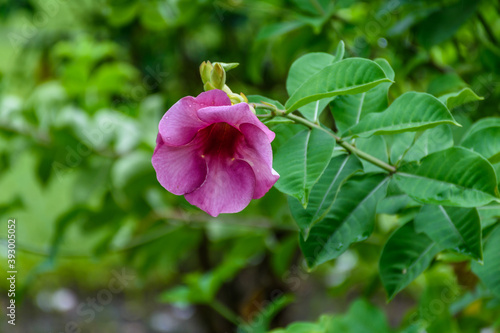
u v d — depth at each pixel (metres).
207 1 1.07
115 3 1.19
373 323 0.88
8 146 1.27
